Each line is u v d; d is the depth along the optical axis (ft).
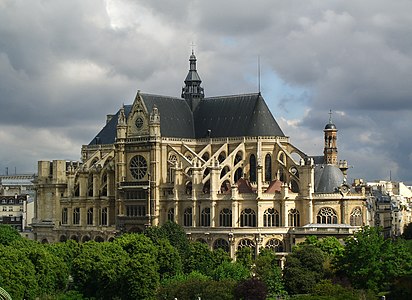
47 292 601.21
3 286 550.77
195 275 588.09
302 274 586.86
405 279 506.07
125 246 643.86
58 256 651.25
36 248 620.08
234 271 606.14
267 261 620.49
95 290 605.31
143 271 574.56
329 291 513.45
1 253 581.12
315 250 615.57
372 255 549.13
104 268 593.83
